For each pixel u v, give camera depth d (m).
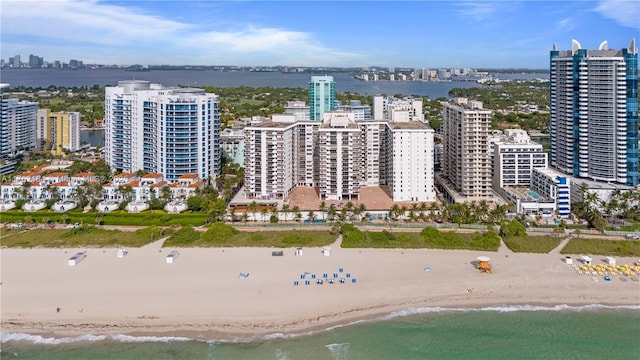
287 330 161.00
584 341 157.00
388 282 192.38
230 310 171.12
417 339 157.50
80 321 165.12
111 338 156.75
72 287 186.88
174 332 159.62
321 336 158.25
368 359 146.88
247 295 181.00
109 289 185.25
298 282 191.12
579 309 176.25
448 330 162.75
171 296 180.00
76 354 149.25
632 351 151.75
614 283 192.88
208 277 195.25
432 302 179.00
